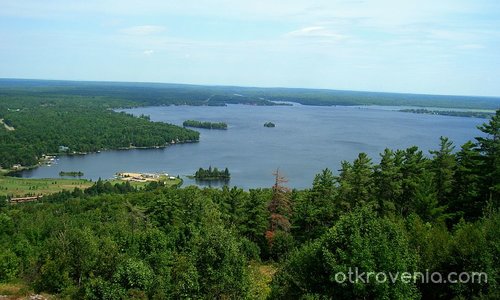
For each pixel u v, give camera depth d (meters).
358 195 48.78
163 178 160.38
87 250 35.19
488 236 26.06
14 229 77.50
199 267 26.12
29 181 161.75
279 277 29.06
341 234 24.81
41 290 34.84
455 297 23.45
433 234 28.41
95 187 139.50
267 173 160.12
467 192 44.66
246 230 58.00
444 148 47.62
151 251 36.81
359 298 22.89
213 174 157.88
